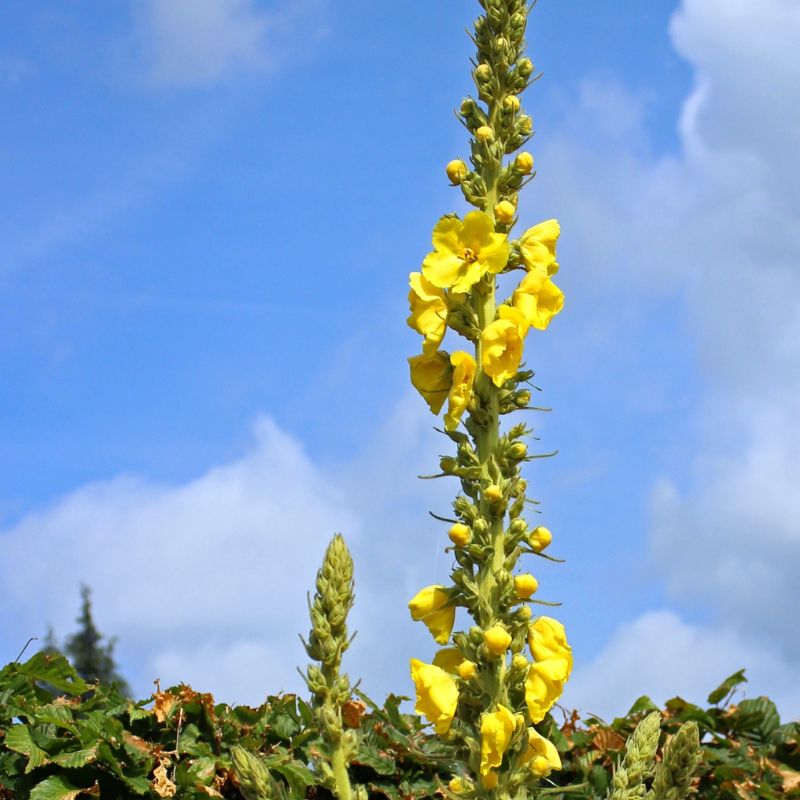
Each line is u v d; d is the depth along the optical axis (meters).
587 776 1.58
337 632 1.19
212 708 1.57
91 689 1.56
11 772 1.49
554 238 1.24
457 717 1.22
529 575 1.21
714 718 1.67
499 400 1.23
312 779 1.55
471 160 1.27
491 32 1.28
